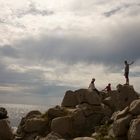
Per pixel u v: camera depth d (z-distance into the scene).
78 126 37.59
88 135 36.38
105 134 32.25
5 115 37.12
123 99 41.22
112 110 41.47
